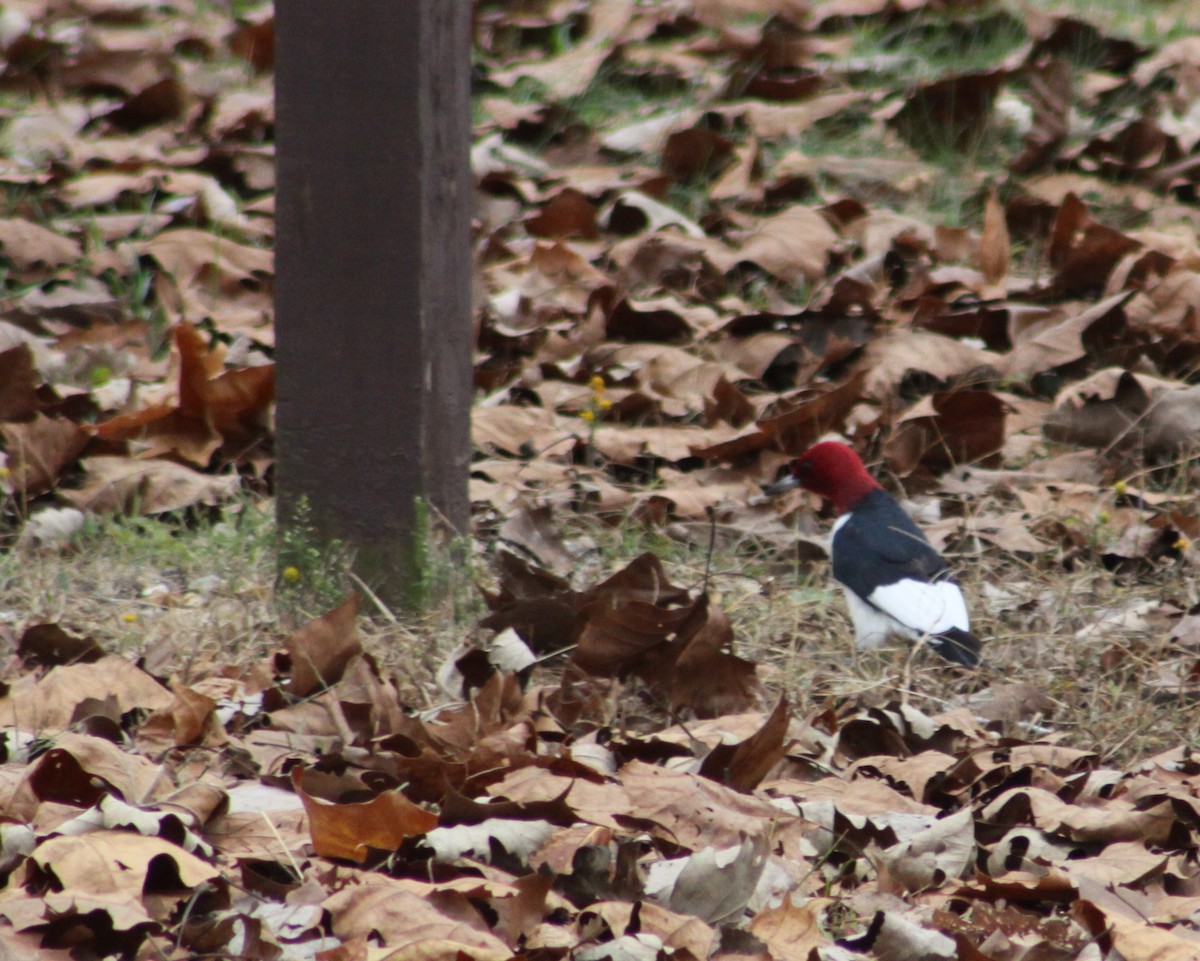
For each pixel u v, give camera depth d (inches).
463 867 259.0
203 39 860.0
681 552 441.7
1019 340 556.1
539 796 281.9
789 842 281.4
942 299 590.9
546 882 246.2
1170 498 467.5
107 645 365.1
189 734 312.0
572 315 586.2
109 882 241.4
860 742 339.0
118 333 564.7
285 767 302.7
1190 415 488.4
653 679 349.4
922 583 394.9
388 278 361.4
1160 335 544.7
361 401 368.2
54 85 799.7
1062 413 502.3
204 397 470.6
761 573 430.0
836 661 386.0
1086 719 359.9
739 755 301.0
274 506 440.8
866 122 744.3
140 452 467.8
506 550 389.1
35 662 349.1
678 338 566.9
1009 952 248.5
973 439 494.6
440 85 356.5
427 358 366.3
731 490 479.5
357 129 355.3
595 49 834.8
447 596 379.2
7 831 251.8
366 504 372.5
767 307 592.7
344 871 259.6
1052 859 287.4
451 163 363.3
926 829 287.3
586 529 450.9
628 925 247.8
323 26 351.9
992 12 827.4
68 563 413.4
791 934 248.7
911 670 381.7
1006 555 444.5
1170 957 247.1
